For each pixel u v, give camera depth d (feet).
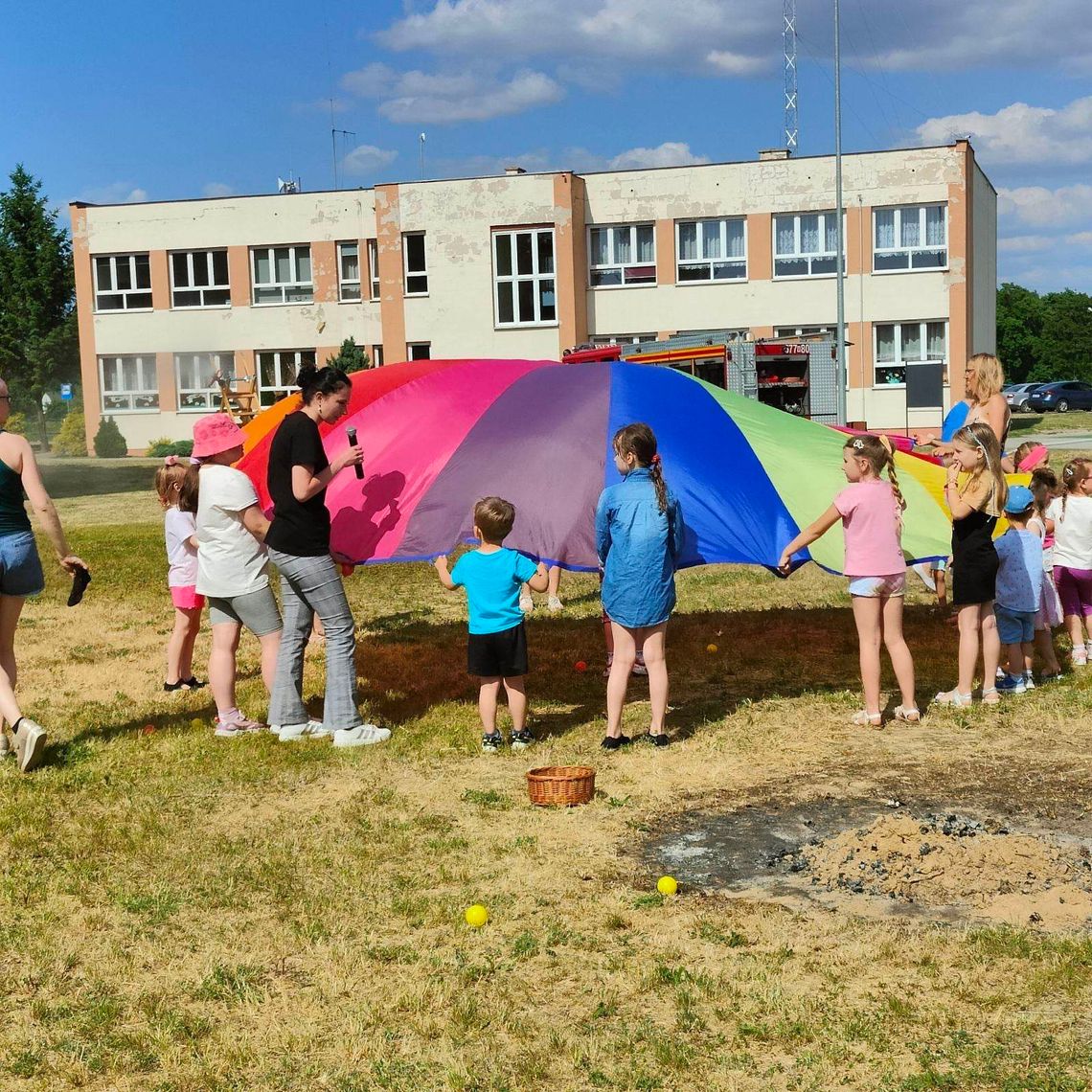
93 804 21.48
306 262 137.08
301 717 25.91
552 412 29.60
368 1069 12.41
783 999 13.56
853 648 34.09
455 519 27.22
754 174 124.36
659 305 127.85
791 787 21.68
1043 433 125.39
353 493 28.27
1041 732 24.98
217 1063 12.53
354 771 23.21
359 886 17.28
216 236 138.10
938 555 28.58
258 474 31.40
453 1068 12.26
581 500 27.17
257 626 25.88
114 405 144.25
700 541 27.20
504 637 24.26
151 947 15.38
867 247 122.52
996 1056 12.23
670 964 14.61
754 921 15.75
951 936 15.06
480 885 17.30
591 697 29.04
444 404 30.12
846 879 17.17
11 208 178.81
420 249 131.34
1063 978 13.75
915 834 18.40
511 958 14.85
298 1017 13.52
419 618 41.01
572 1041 12.76
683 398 30.86
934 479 32.40
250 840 19.36
